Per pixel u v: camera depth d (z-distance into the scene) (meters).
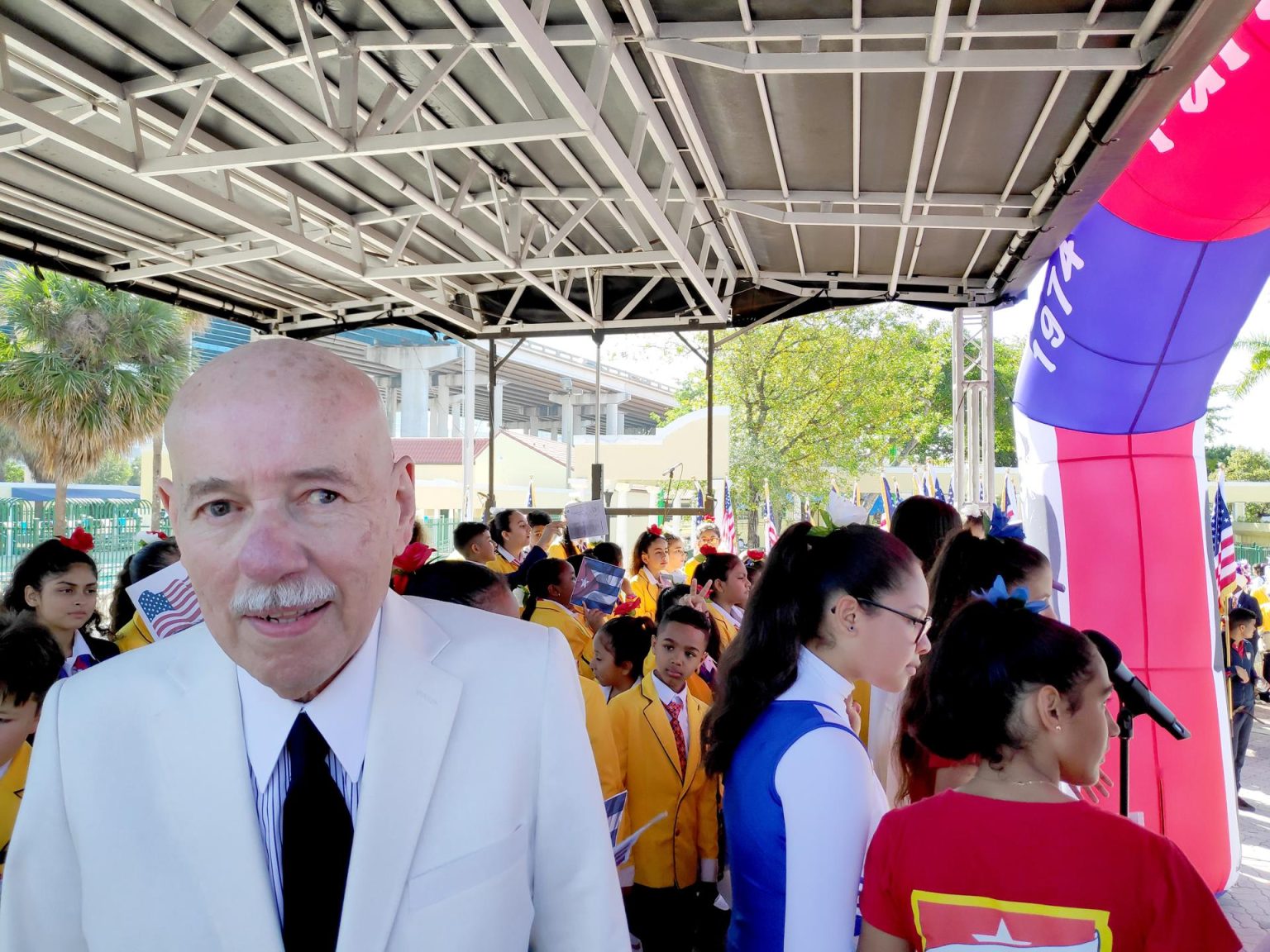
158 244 6.70
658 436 21.31
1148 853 1.41
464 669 1.16
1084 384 4.64
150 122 5.14
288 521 0.97
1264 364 22.00
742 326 8.29
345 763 1.09
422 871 1.07
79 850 1.08
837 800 1.53
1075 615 4.70
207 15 4.01
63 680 1.17
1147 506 4.66
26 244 6.36
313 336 8.78
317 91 4.87
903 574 1.71
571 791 1.17
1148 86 3.76
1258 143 3.49
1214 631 4.69
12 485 23.44
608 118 5.38
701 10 4.05
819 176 5.74
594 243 7.46
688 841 3.38
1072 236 4.64
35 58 4.50
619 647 3.83
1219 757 4.56
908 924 1.49
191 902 1.05
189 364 16.00
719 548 9.93
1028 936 1.39
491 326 8.58
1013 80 4.39
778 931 1.59
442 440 23.58
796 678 1.74
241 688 1.11
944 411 30.53
